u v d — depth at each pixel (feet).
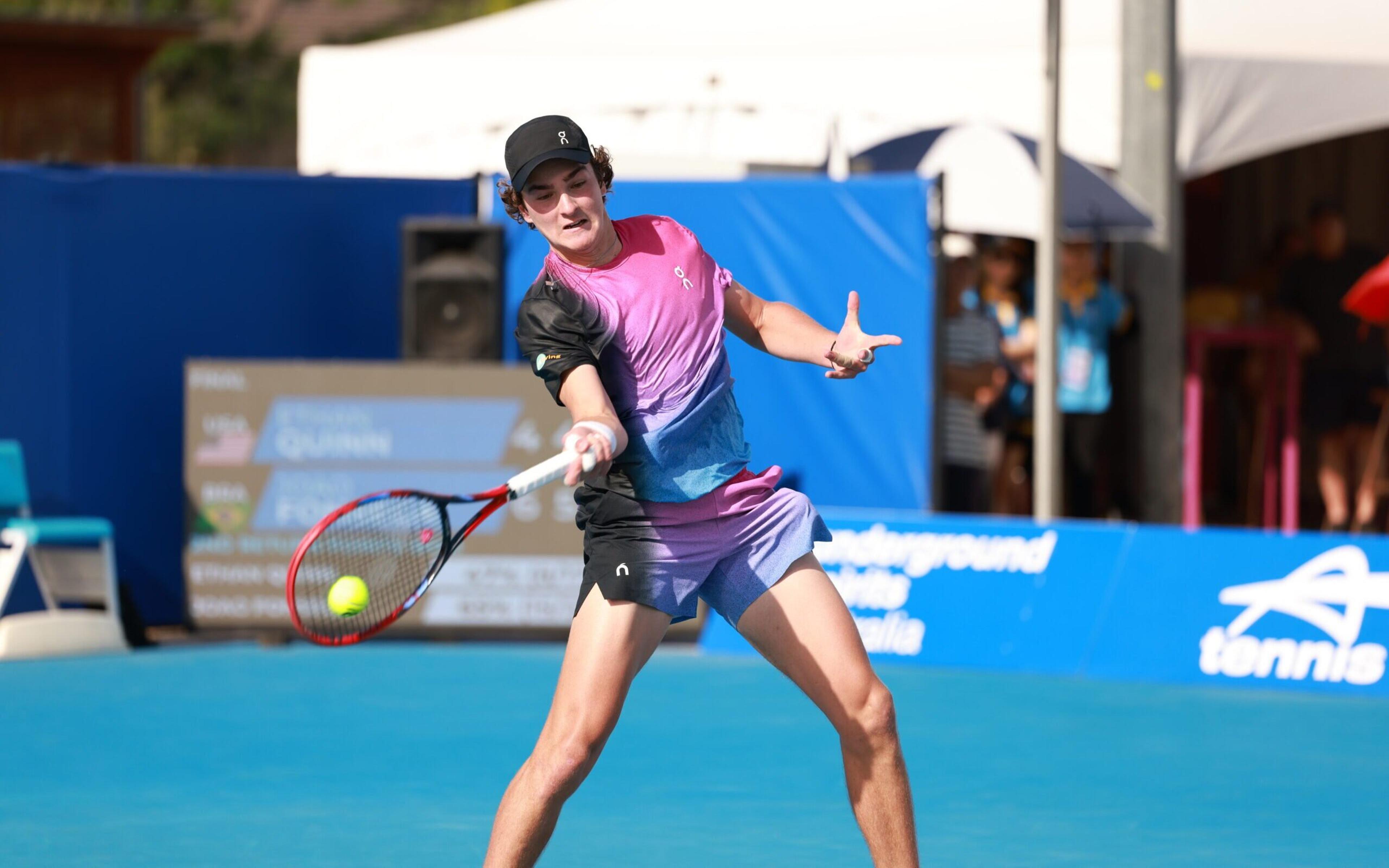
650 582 38.70
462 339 100.42
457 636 97.91
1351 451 136.98
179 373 104.12
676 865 51.78
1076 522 106.11
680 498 38.88
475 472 96.17
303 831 56.03
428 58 135.23
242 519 96.43
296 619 38.22
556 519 96.07
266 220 106.32
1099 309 118.21
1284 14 128.88
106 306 102.01
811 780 63.77
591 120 130.93
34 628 94.22
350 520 39.88
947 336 107.65
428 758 68.08
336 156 136.77
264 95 316.60
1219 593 84.48
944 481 107.86
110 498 102.17
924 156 127.44
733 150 127.85
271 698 81.61
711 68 128.98
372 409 96.43
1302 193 166.09
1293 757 68.08
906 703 79.61
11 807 59.67
